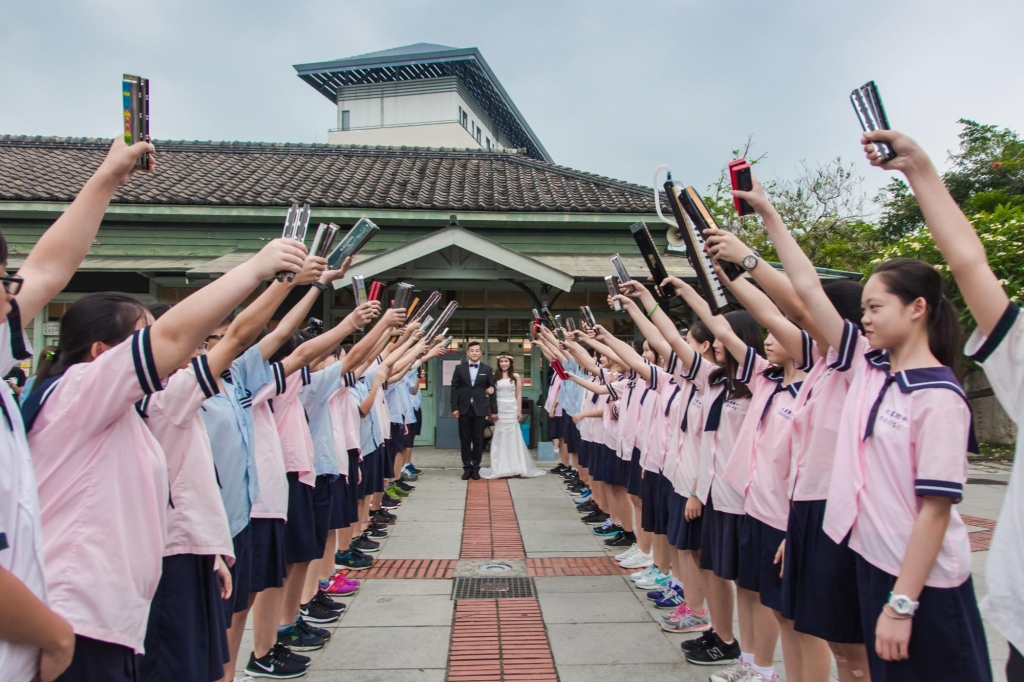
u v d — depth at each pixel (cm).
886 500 204
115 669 181
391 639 406
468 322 1227
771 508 287
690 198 249
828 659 271
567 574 536
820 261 1681
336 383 418
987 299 180
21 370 215
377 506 715
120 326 203
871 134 189
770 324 264
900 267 213
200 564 240
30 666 136
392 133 2680
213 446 284
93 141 1367
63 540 176
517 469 1011
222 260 1010
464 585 509
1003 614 176
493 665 369
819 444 247
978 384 1231
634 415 559
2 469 138
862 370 226
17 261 1055
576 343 666
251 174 1298
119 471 185
